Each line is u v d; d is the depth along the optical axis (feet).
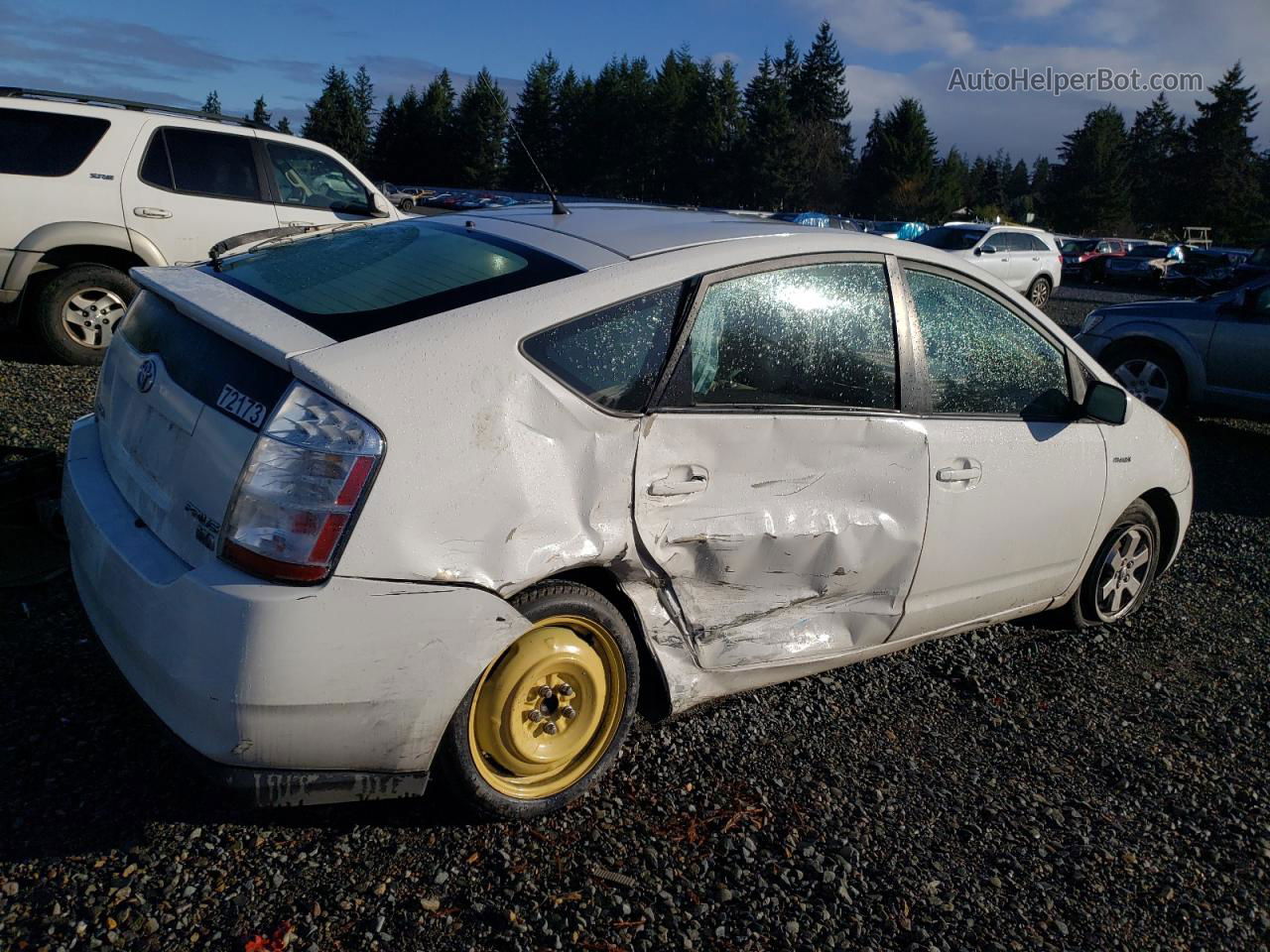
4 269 23.38
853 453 10.25
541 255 9.28
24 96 24.03
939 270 11.47
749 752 10.39
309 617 7.16
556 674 8.67
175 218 25.02
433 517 7.56
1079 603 14.32
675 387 9.01
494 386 7.97
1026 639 14.19
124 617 7.84
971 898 8.65
